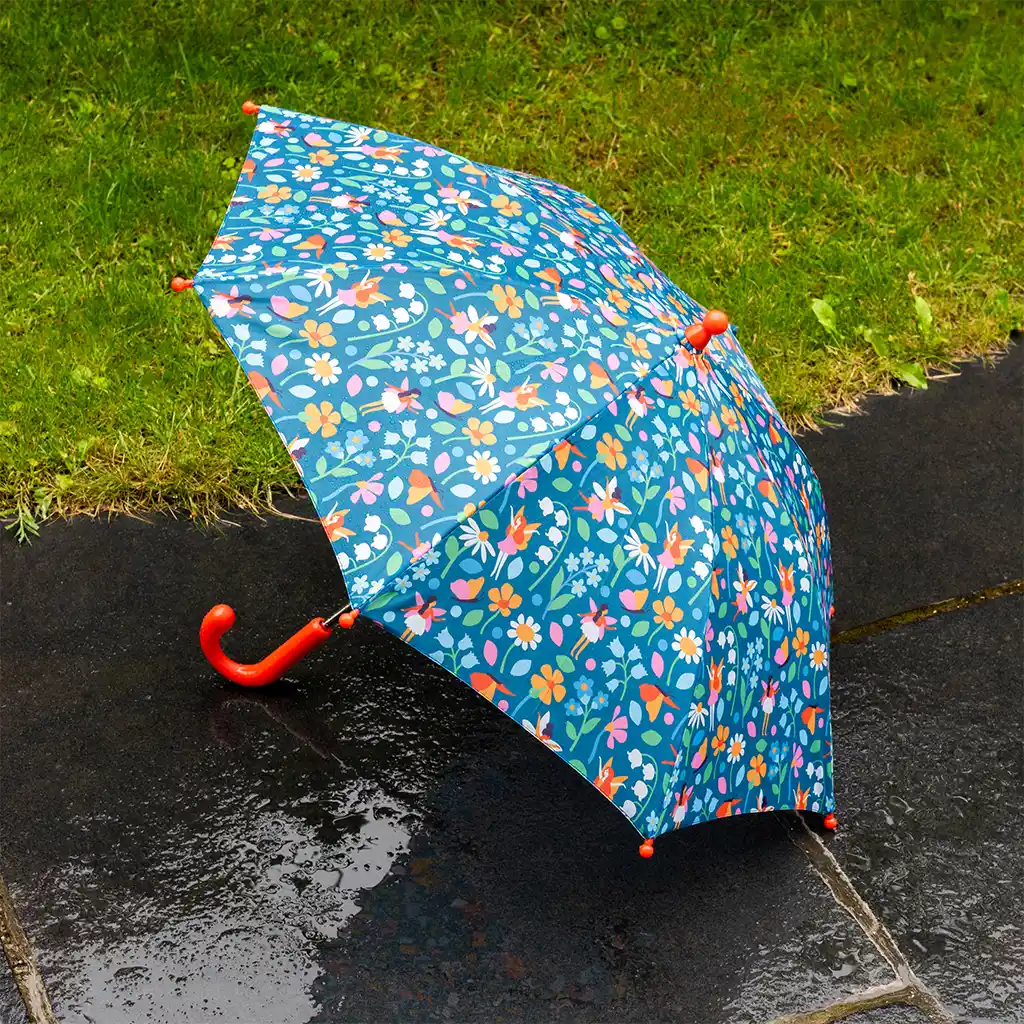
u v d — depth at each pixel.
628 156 4.77
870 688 3.09
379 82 4.94
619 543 2.09
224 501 3.33
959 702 3.07
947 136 5.01
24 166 4.27
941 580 3.42
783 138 4.93
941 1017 2.41
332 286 2.16
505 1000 2.34
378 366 2.09
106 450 3.34
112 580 3.07
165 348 3.68
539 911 2.50
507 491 2.04
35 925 2.35
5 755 2.64
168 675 2.85
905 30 5.58
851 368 4.06
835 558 3.45
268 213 2.34
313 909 2.44
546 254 2.34
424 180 2.47
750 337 4.07
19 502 3.20
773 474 2.41
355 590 1.97
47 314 3.74
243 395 3.56
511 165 4.66
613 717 2.06
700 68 5.26
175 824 2.56
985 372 4.16
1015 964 2.52
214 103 4.71
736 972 2.44
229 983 2.31
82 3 4.95
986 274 4.46
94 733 2.71
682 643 2.09
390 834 2.60
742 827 2.72
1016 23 5.71
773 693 2.31
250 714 2.79
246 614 3.04
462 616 2.00
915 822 2.78
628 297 2.32
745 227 4.53
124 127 4.50
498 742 2.81
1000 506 3.67
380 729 2.80
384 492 2.02
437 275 2.19
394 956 2.38
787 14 5.60
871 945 2.52
